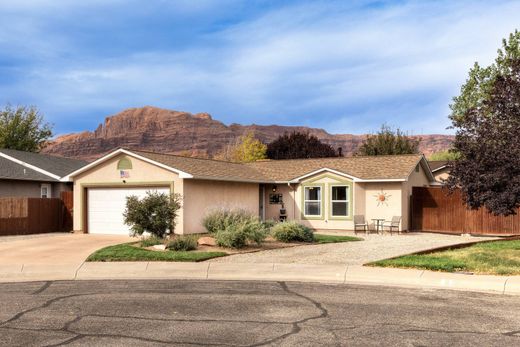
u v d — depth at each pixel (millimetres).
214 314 8648
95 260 14648
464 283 11281
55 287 11477
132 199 18531
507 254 14883
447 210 25391
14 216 24547
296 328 7707
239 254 15906
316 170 27125
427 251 15695
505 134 13992
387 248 17594
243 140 66125
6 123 55375
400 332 7461
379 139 49656
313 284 11727
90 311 8891
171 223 18672
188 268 13461
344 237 21141
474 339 7102
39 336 7262
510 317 8398
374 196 26203
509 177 13766
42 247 18031
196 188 23203
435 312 8758
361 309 9016
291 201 28312
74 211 25156
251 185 27578
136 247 16906
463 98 32344
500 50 31641
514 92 14289
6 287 11539
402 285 11531
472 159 14492
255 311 8875
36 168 33219
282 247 17719
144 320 8227
